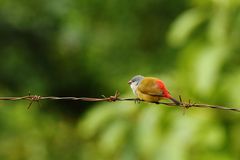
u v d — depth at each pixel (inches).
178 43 523.2
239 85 439.8
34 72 700.7
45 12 698.2
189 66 457.7
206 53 447.2
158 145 431.2
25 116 664.4
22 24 702.5
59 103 721.0
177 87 452.4
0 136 652.1
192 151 426.6
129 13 681.0
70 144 690.2
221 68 447.2
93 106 708.0
